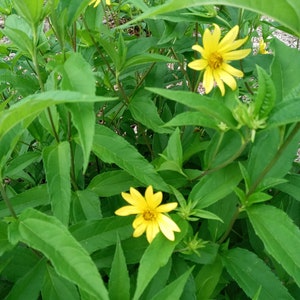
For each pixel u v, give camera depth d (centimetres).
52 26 38
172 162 37
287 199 45
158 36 49
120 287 29
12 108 20
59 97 20
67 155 32
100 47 48
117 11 59
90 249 33
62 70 28
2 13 54
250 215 32
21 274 36
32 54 34
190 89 50
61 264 24
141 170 35
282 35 116
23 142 49
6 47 55
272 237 30
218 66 36
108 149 35
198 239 38
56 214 31
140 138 62
